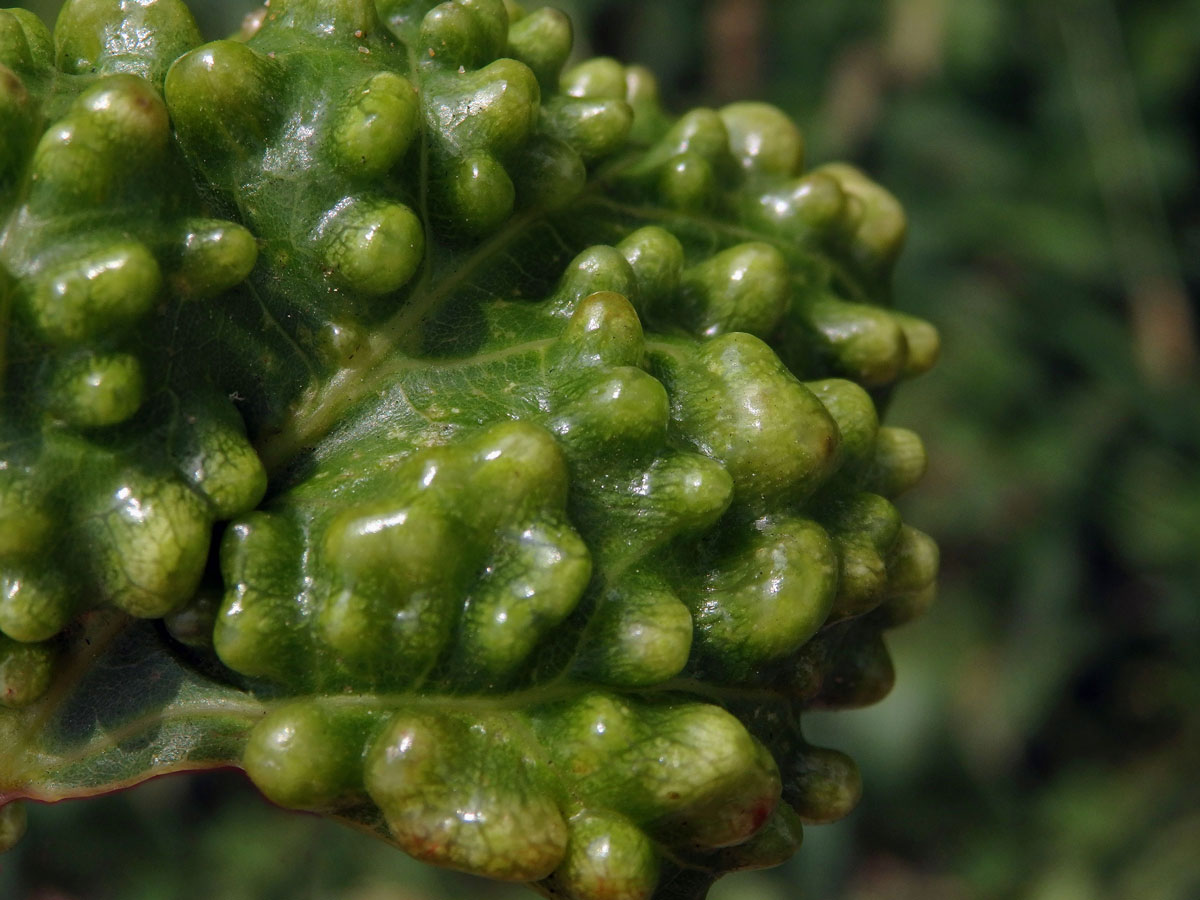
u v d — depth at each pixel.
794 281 0.22
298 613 0.18
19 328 0.18
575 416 0.19
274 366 0.19
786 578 0.19
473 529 0.18
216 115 0.19
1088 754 0.47
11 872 0.43
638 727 0.19
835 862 0.42
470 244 0.20
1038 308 0.44
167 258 0.19
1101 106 0.43
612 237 0.21
